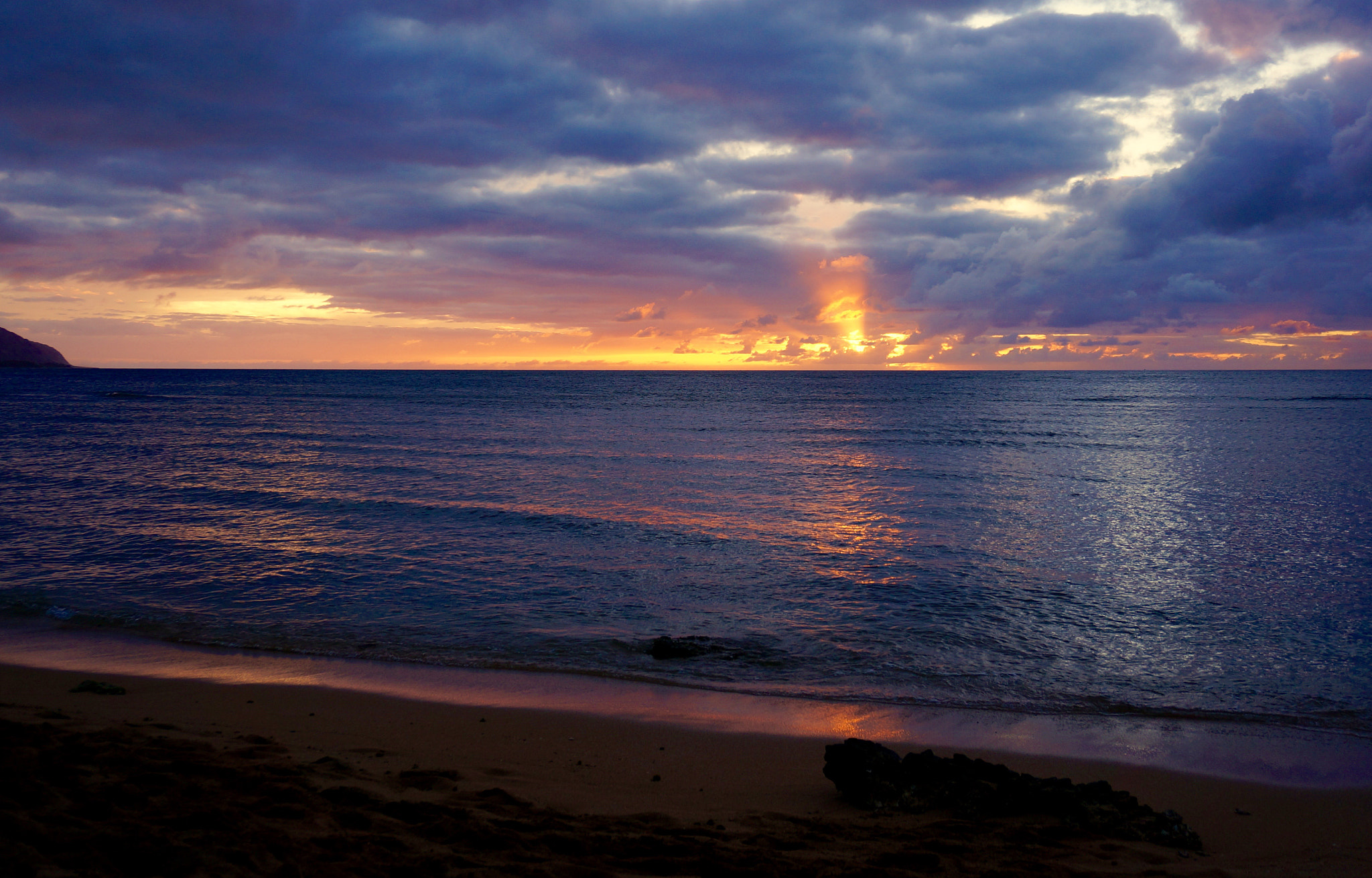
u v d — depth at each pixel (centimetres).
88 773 563
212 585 1424
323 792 578
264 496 2331
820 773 737
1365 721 893
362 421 5528
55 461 3169
